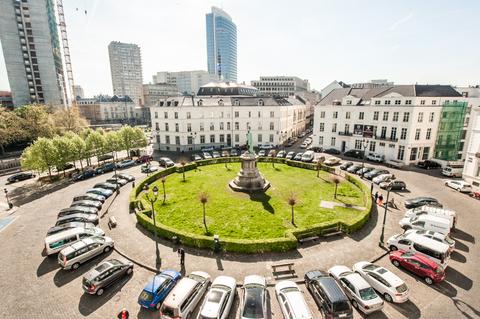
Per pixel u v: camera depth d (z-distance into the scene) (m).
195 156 55.38
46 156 41.50
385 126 49.81
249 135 35.31
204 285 16.75
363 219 24.84
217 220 26.47
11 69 102.50
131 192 33.91
